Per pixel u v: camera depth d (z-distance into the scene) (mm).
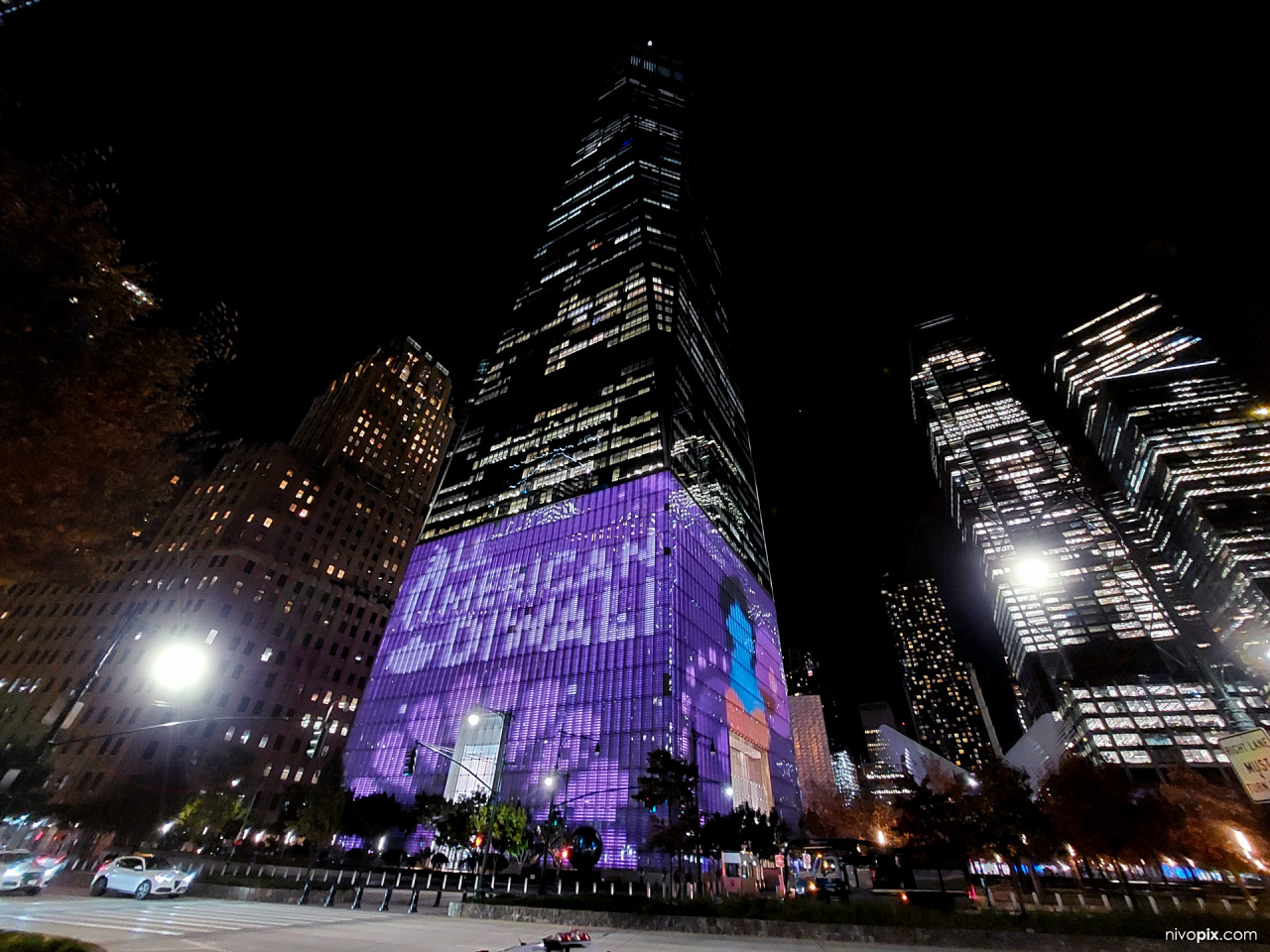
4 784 31828
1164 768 115125
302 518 98812
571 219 180625
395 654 92938
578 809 60125
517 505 99062
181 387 12594
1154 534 171875
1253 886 49312
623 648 69812
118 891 27828
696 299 144125
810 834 91875
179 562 89312
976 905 26641
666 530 77000
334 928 19031
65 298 10055
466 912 25047
